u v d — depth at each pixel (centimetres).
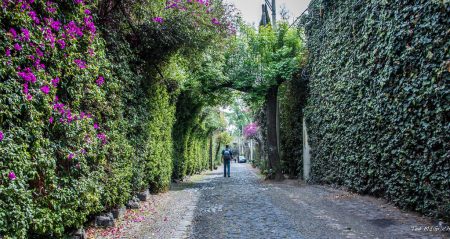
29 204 360
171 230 614
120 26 711
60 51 435
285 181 1588
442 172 589
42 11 402
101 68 580
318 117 1295
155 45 819
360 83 909
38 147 380
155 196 1070
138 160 837
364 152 904
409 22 670
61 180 444
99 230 595
